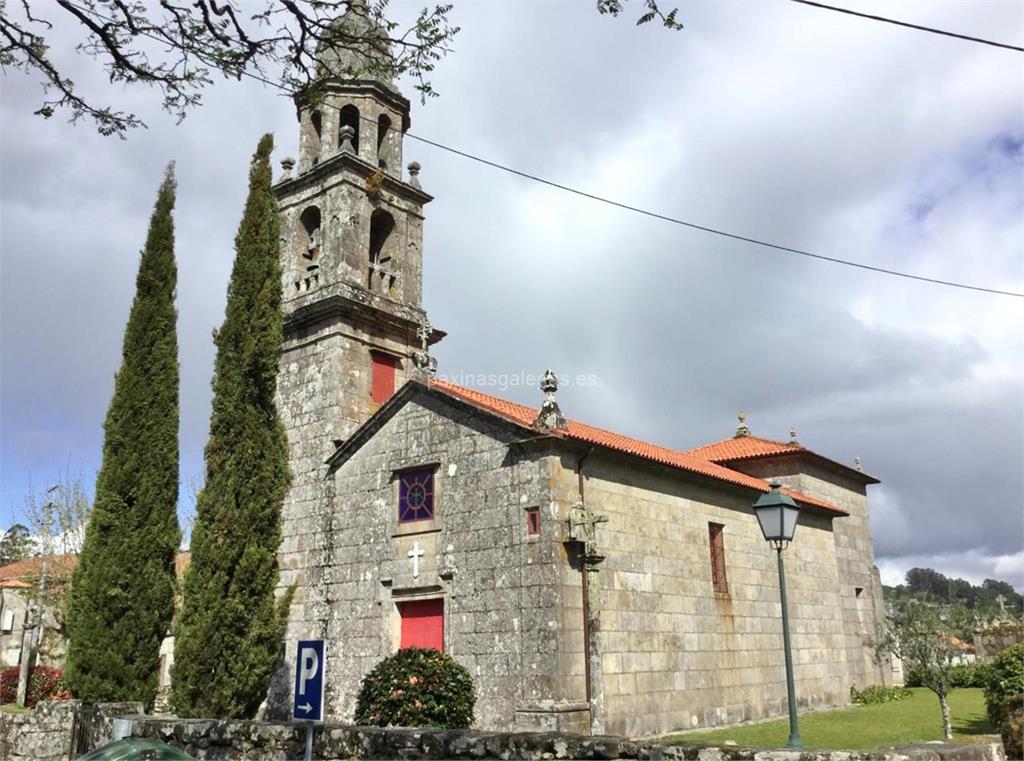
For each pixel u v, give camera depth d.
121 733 13.24
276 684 21.92
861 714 23.88
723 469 26.48
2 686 26.84
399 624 20.27
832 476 33.88
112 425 17.52
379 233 27.11
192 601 16.86
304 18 8.99
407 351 25.61
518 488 18.70
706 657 21.25
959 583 98.56
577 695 17.17
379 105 26.86
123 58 8.92
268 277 18.91
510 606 18.11
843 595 32.38
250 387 18.11
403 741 10.38
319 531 22.48
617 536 19.52
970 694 29.34
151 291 18.50
